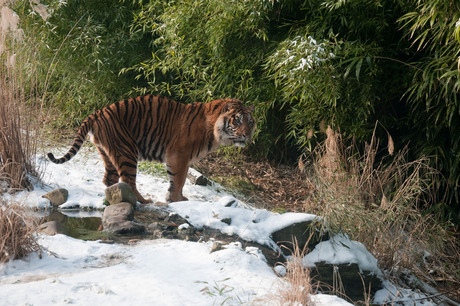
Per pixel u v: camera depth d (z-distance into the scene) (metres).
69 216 7.10
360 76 9.30
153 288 4.68
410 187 8.04
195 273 5.12
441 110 8.79
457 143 9.17
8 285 4.63
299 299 4.51
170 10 10.57
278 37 10.16
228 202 7.64
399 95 9.78
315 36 9.36
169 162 8.10
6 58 7.70
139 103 8.04
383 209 7.53
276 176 11.27
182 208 7.36
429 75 8.45
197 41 10.74
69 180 8.55
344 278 6.48
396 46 9.34
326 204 7.01
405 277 7.55
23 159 7.81
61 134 11.05
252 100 10.77
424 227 8.34
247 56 10.51
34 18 11.11
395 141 10.27
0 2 6.80
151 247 5.85
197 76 11.31
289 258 6.50
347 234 7.08
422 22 7.49
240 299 4.57
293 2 9.95
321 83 9.05
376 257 7.39
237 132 8.04
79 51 11.54
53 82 12.06
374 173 9.22
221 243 6.07
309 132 8.60
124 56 11.71
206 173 10.76
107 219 6.71
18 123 7.74
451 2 7.25
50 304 4.24
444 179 9.41
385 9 9.07
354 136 9.43
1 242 5.25
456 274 8.12
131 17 11.82
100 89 11.75
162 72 11.45
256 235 6.67
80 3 11.70
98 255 5.57
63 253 5.57
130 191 7.40
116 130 7.80
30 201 7.32
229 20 9.95
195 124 8.06
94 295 4.46
